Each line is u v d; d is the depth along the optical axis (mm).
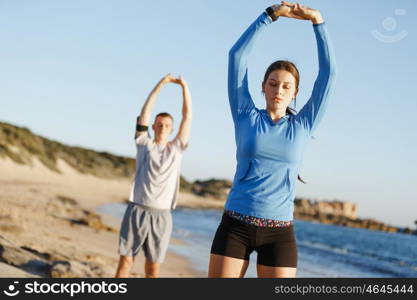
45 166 63312
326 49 3787
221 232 3641
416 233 129500
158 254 6469
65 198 35438
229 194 3766
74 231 15602
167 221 6496
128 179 97688
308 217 142000
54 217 18047
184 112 6598
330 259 27469
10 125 62438
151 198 6391
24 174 52906
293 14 3885
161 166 6402
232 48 3951
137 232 6383
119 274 6387
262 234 3549
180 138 6578
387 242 67562
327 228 96500
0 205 17062
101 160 101062
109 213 33500
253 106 3844
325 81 3742
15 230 11016
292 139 3629
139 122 6488
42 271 7445
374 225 138125
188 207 91375
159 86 6488
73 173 77438
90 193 57188
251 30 3924
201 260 15844
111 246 13906
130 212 6410
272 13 3893
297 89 3857
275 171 3605
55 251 9734
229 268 3557
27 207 19016
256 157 3619
